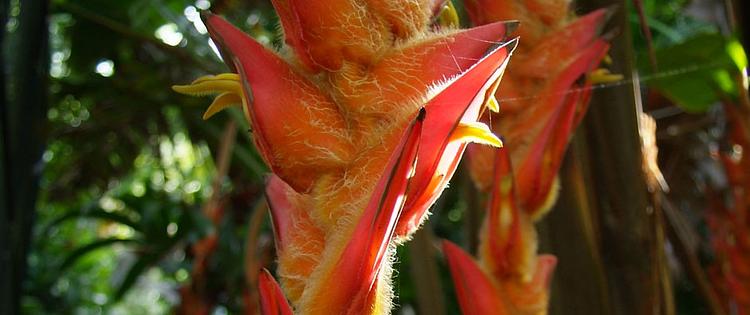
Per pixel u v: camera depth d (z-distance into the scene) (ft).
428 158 1.67
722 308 4.25
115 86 6.96
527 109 2.19
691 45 3.57
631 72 2.61
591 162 2.63
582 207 2.54
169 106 7.06
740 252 3.82
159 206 6.63
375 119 1.71
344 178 1.69
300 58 1.73
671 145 6.14
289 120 1.69
